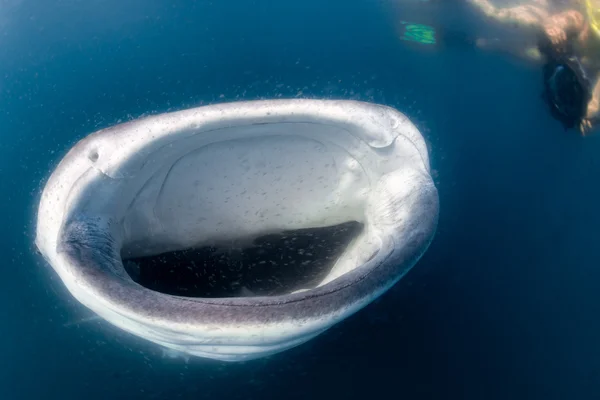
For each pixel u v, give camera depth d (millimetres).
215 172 1980
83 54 3541
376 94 3502
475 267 2855
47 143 3090
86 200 1826
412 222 1921
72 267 1620
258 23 3775
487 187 3180
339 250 2252
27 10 3748
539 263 2893
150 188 1938
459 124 3447
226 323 1488
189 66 3539
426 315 2666
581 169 3338
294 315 1515
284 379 2416
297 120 1889
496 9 4004
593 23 3904
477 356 2576
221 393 2389
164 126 1791
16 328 2490
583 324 2707
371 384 2451
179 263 2152
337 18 3891
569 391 2525
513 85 3695
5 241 2648
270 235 2227
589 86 3664
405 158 2076
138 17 3703
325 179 2111
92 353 2391
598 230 3057
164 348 2268
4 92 3361
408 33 3857
